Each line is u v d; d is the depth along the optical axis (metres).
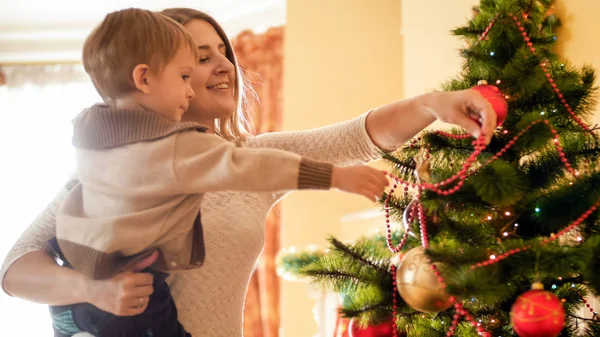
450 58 2.30
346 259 1.37
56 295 1.19
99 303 1.13
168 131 1.11
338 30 3.40
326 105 3.36
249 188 1.08
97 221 1.12
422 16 2.51
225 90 1.44
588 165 1.27
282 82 4.00
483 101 1.16
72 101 4.73
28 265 1.24
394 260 1.32
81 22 4.55
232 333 1.31
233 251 1.31
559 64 1.35
